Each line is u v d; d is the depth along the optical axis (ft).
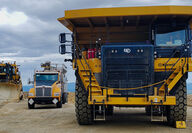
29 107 60.70
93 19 29.22
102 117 31.45
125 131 26.71
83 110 29.55
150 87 27.53
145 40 29.81
